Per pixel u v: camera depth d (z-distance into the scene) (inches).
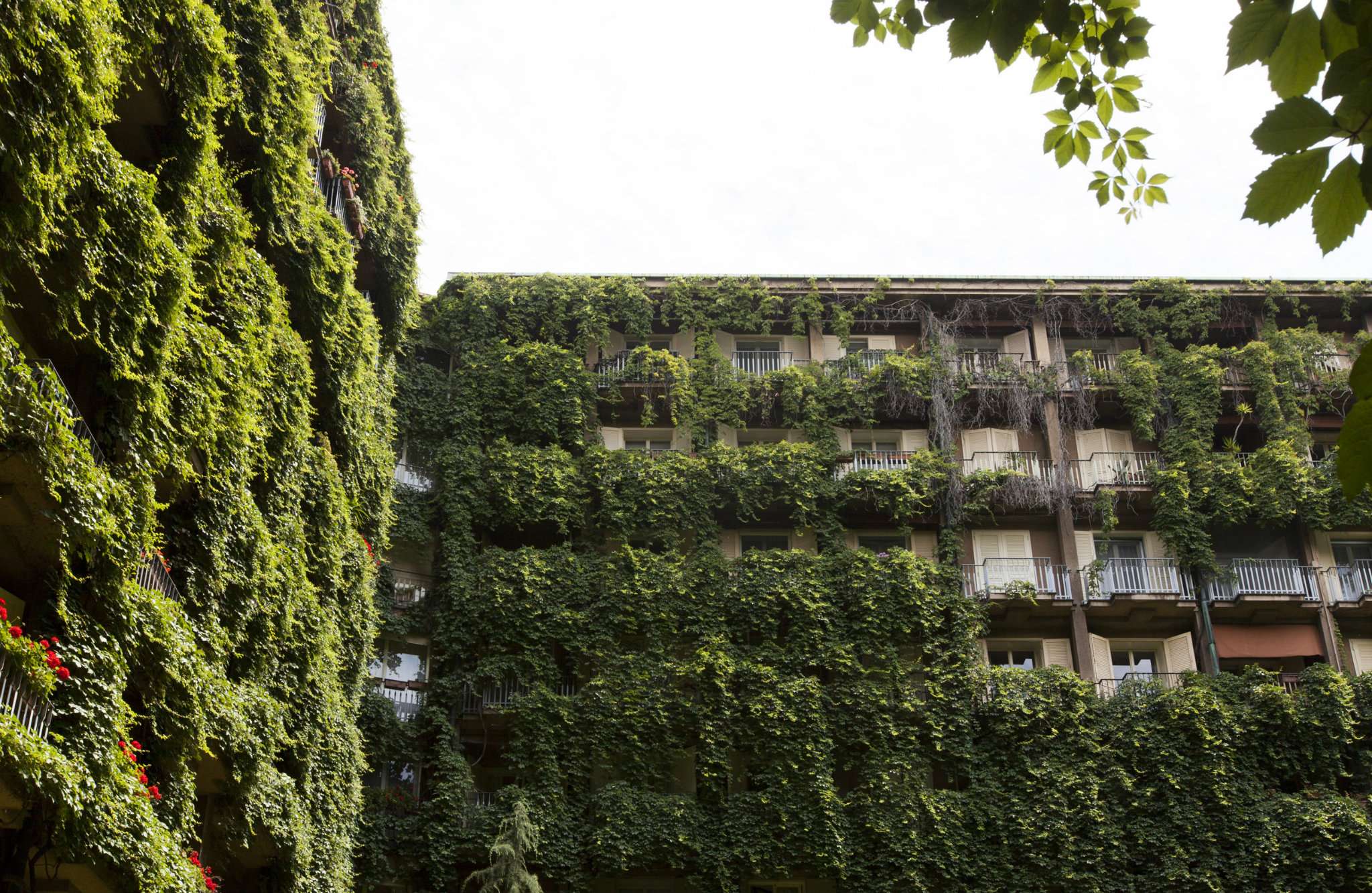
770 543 1524.4
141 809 549.0
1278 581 1460.4
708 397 1556.3
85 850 520.4
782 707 1318.9
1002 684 1354.6
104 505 541.3
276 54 811.4
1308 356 1577.3
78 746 525.3
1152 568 1462.8
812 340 1625.2
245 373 721.6
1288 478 1472.7
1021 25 217.0
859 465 1525.6
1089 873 1257.4
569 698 1334.9
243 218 719.1
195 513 701.9
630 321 1600.6
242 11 787.4
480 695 1342.3
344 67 1091.9
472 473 1454.2
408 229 1205.1
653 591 1396.4
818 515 1480.1
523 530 1467.8
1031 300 1644.9
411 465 1488.7
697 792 1314.0
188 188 671.8
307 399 854.5
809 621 1390.3
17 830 520.4
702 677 1338.6
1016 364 1596.9
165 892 557.9
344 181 1061.8
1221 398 1562.5
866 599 1398.9
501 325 1588.3
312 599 862.5
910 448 1576.0
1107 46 254.5
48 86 479.5
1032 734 1331.2
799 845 1263.5
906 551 1433.3
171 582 661.9
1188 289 1638.8
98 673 550.9
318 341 917.8
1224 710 1330.0
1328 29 165.6
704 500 1473.9
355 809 1003.3
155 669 605.3
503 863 1163.3
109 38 522.0
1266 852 1253.7
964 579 1450.5
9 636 472.1
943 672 1370.6
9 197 473.4
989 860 1267.2
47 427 493.7
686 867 1266.0
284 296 882.1
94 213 544.1
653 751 1315.2
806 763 1300.4
